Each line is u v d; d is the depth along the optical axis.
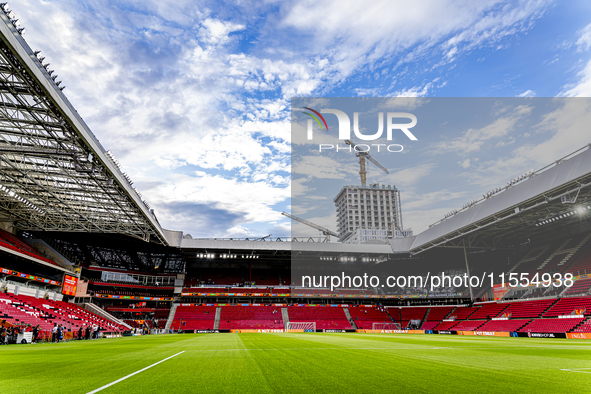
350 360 13.16
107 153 35.03
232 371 10.22
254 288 76.31
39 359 14.28
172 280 76.38
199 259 82.12
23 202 45.78
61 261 59.97
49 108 27.00
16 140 32.84
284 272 85.00
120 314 69.12
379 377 9.07
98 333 40.97
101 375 9.65
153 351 18.03
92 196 43.56
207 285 77.75
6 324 32.47
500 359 13.53
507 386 7.81
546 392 7.17
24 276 47.97
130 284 70.94
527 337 41.75
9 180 38.97
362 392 7.20
